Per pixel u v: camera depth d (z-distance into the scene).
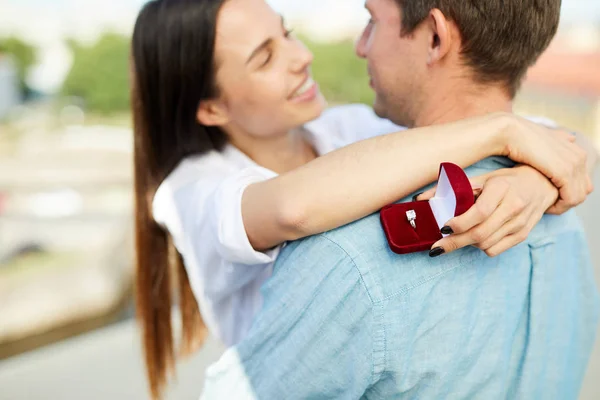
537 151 0.75
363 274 0.69
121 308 6.88
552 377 0.84
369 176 0.71
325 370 0.72
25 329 5.77
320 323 0.71
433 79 0.84
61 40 33.75
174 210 1.03
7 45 31.19
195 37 1.08
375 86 0.92
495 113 0.79
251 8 1.09
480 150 0.75
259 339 0.76
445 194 0.68
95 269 6.94
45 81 33.59
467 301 0.74
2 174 16.45
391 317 0.69
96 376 1.93
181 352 1.35
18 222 11.64
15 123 25.11
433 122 0.86
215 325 1.09
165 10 1.09
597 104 10.30
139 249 1.25
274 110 1.14
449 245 0.67
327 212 0.70
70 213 12.69
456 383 0.75
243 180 0.87
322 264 0.71
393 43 0.86
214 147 1.18
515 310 0.79
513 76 0.82
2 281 6.66
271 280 0.77
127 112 25.67
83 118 25.09
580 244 0.87
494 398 0.77
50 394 1.83
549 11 0.79
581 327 0.90
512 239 0.71
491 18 0.76
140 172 1.22
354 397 0.72
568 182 0.76
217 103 1.14
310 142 1.33
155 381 1.34
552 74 11.00
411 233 0.69
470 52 0.80
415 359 0.72
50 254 8.59
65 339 6.07
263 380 0.77
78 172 16.95
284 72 1.12
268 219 0.74
